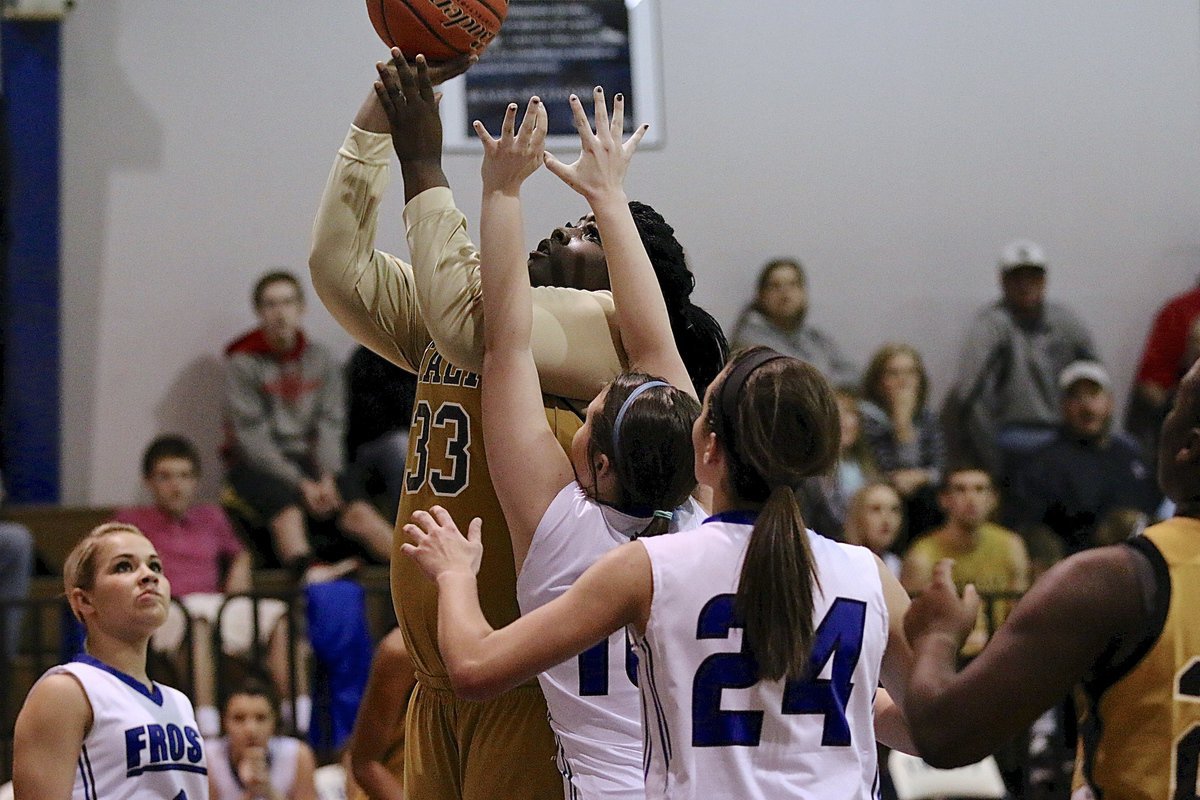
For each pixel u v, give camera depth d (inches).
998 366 499.5
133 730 205.2
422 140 170.1
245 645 382.0
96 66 506.0
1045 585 130.6
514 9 512.7
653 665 135.6
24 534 411.8
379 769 244.8
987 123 541.6
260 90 512.7
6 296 489.7
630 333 166.1
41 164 492.1
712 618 134.8
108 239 503.8
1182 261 544.4
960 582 414.6
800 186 532.7
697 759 133.2
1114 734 131.3
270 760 307.1
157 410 501.4
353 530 440.1
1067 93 544.7
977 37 542.9
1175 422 134.8
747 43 532.1
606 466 154.7
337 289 179.0
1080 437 462.3
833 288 531.8
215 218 508.4
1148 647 128.6
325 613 355.3
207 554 430.0
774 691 134.4
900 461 463.8
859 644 139.3
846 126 536.1
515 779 166.9
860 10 538.9
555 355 167.5
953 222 538.3
